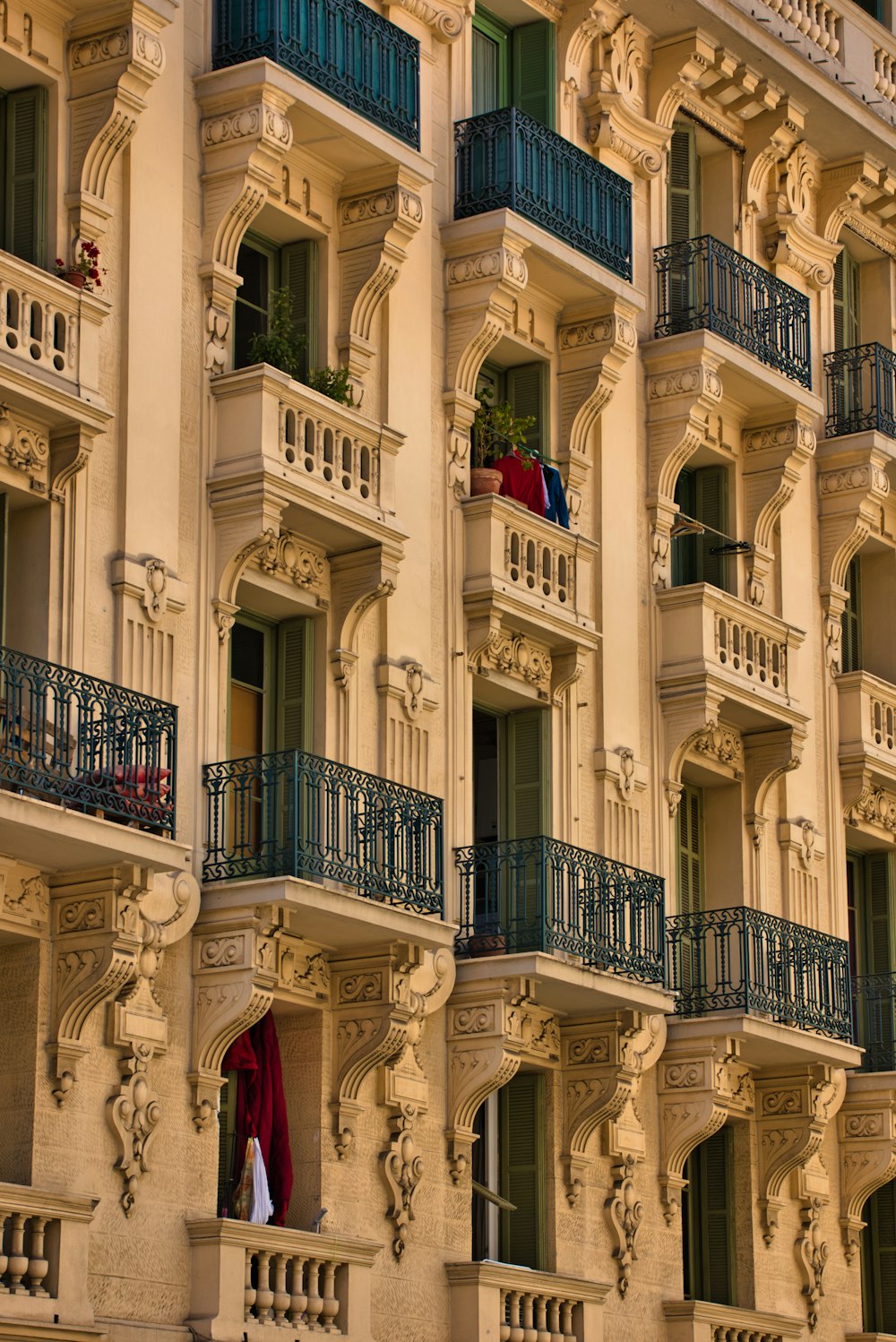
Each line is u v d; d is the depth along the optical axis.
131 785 39.75
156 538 42.91
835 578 61.00
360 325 47.88
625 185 53.88
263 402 44.12
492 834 50.91
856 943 62.03
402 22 50.56
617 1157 51.06
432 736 48.12
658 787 53.88
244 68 44.78
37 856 39.41
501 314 50.25
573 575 51.41
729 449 58.09
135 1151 40.62
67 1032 39.88
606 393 53.00
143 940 41.06
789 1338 54.91
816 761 59.53
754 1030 52.44
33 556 41.22
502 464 50.88
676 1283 52.22
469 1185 47.25
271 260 47.91
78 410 40.88
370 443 46.34
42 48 42.62
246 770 43.09
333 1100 44.72
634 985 49.19
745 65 58.38
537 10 54.12
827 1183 57.44
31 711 38.66
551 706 51.12
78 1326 38.41
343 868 43.50
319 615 46.38
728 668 54.97
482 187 50.88
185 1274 41.12
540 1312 47.81
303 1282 43.16
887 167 62.84
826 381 62.38
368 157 47.41
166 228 44.16
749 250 60.03
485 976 47.03
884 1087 57.88
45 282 40.88
